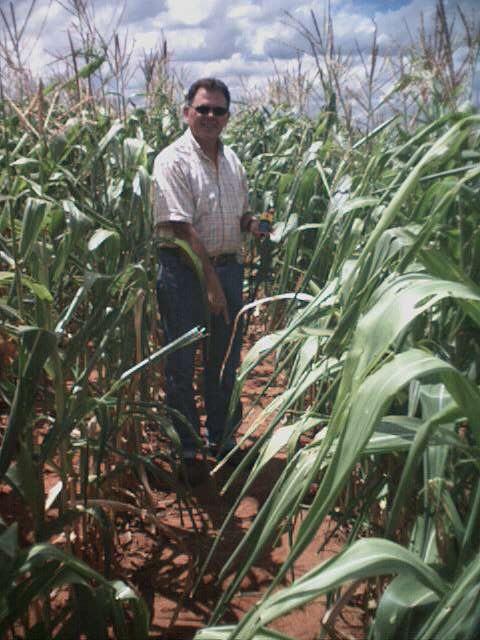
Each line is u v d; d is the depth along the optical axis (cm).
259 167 647
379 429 141
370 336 114
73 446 240
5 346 232
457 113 193
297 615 246
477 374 168
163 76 632
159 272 361
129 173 385
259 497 345
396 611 133
